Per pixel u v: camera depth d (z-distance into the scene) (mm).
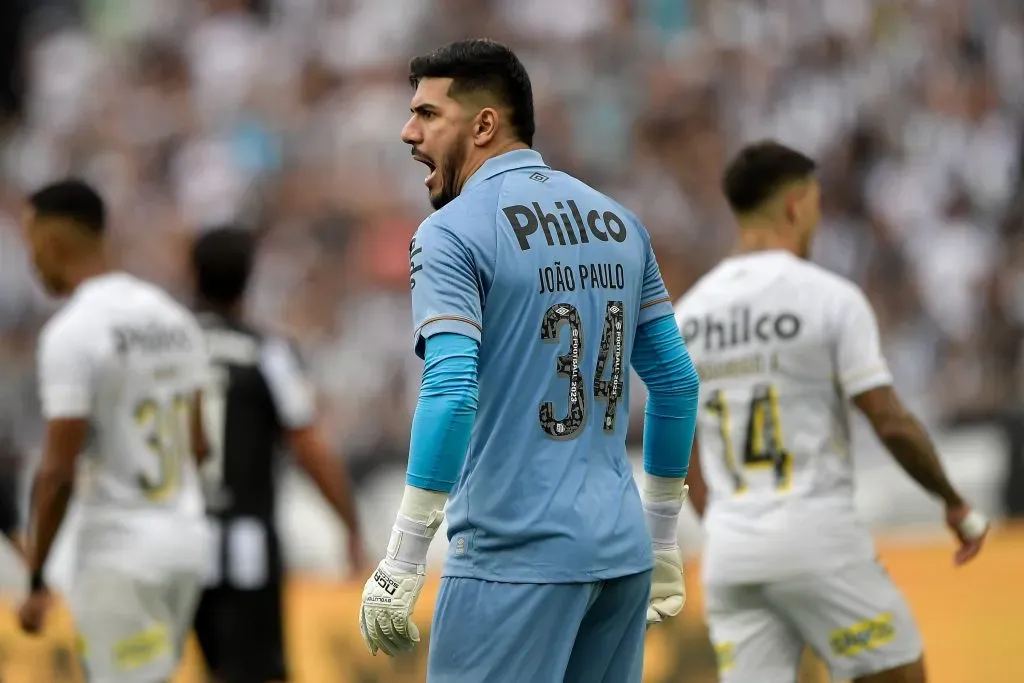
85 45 47844
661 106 43719
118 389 16391
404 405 37688
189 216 42750
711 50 45062
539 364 11039
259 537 19266
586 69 44156
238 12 46406
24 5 48938
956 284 41156
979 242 42062
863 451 28750
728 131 43812
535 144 42688
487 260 10938
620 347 11484
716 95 44250
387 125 42812
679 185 42781
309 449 20047
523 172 11438
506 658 10930
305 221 41844
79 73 46969
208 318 19781
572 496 11000
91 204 17016
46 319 41156
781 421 15062
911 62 45719
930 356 39125
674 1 45594
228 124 44250
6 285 41344
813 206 15758
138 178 44281
